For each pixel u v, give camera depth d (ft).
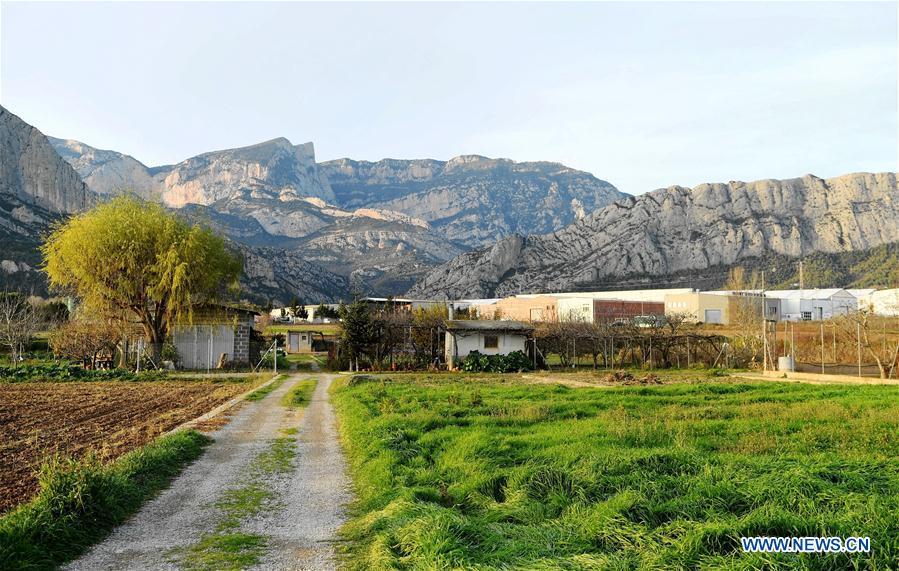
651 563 21.01
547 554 23.15
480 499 32.78
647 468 36.35
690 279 583.99
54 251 153.69
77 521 27.20
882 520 23.65
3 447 49.47
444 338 178.09
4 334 148.05
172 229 158.61
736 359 160.86
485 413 69.05
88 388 108.68
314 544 26.55
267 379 128.77
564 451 43.24
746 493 28.73
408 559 23.17
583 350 174.70
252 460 45.37
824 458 39.04
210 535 27.81
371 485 36.01
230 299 187.62
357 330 164.55
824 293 321.11
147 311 157.58
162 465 40.65
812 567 20.35
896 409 62.34
